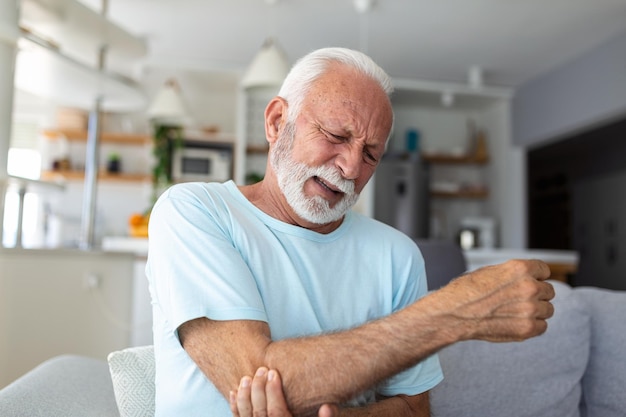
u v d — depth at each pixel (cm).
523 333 83
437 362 117
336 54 110
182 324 92
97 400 124
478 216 647
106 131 560
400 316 84
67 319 243
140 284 350
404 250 122
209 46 508
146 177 534
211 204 106
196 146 549
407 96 594
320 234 113
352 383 81
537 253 427
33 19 259
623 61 455
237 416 84
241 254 104
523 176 593
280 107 113
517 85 591
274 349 84
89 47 298
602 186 787
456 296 84
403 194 574
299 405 81
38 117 554
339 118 104
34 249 232
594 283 802
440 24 451
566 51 500
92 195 303
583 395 152
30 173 551
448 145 644
